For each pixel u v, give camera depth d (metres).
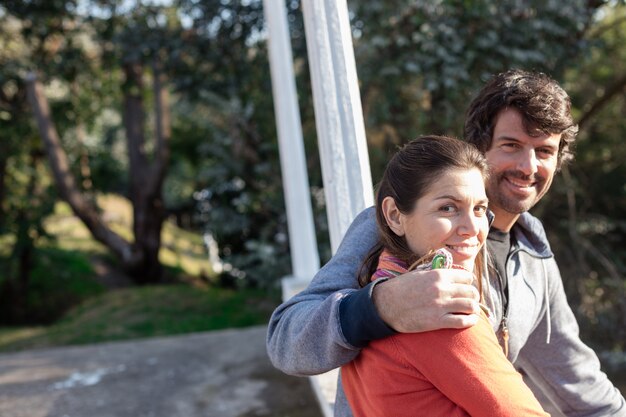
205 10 8.85
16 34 11.38
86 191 13.91
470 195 1.12
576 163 7.89
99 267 14.62
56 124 13.02
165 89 12.65
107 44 10.67
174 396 5.08
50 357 6.50
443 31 6.75
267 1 5.83
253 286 12.27
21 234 12.41
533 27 6.69
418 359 1.06
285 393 4.96
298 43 8.45
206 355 6.18
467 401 1.03
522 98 1.48
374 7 6.84
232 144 9.95
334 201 2.06
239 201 9.83
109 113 16.30
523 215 1.61
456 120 7.23
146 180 13.04
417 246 1.17
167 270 14.70
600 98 7.36
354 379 1.21
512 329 1.55
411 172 1.15
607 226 7.58
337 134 2.06
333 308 1.14
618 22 7.44
